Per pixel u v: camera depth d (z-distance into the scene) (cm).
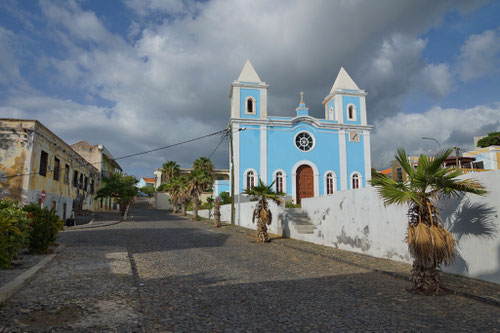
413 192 611
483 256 677
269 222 1496
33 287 588
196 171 3331
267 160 2792
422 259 589
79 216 2895
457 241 741
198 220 3197
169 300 545
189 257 1009
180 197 4388
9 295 512
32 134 1953
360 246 1101
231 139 2792
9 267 730
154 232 1834
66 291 564
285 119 2900
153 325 425
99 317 439
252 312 485
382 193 646
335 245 1248
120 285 620
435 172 605
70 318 433
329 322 445
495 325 436
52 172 2319
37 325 402
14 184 1889
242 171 2733
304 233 1529
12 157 1909
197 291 606
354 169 2962
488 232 666
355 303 538
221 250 1185
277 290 620
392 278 739
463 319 461
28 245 984
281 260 993
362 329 419
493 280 653
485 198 676
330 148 2942
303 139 2923
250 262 942
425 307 519
